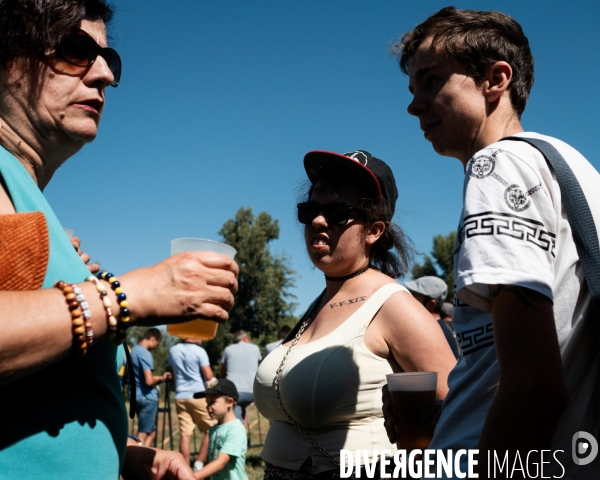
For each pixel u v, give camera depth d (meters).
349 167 2.59
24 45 1.46
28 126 1.52
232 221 56.69
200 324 1.78
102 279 1.27
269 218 57.06
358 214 2.61
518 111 1.81
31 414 1.25
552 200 1.44
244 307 53.78
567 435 1.42
